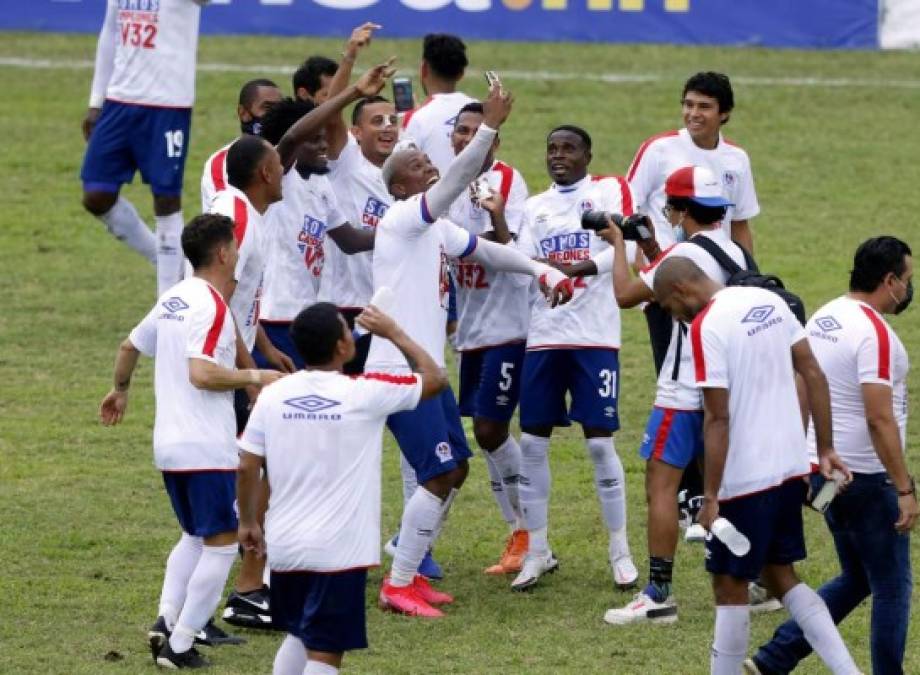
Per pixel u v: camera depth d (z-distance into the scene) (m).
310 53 83.00
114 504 39.50
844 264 61.56
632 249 38.00
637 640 32.00
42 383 49.12
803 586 28.48
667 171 39.31
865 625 32.94
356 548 26.45
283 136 34.72
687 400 32.56
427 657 30.95
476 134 32.03
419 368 27.08
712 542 28.08
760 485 27.69
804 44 86.31
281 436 26.44
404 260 33.06
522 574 35.12
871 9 86.19
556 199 36.44
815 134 76.38
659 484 32.81
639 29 86.00
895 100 80.56
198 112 76.69
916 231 65.44
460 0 84.81
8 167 71.81
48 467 42.06
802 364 28.08
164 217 50.72
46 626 32.09
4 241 63.56
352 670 30.19
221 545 30.03
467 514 40.06
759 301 27.98
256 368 32.22
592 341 35.50
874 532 28.56
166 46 49.78
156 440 30.30
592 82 80.56
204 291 30.08
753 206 40.03
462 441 34.09
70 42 87.00
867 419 28.12
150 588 34.25
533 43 85.38
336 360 26.69
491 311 36.53
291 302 35.56
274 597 27.05
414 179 33.50
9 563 35.50
